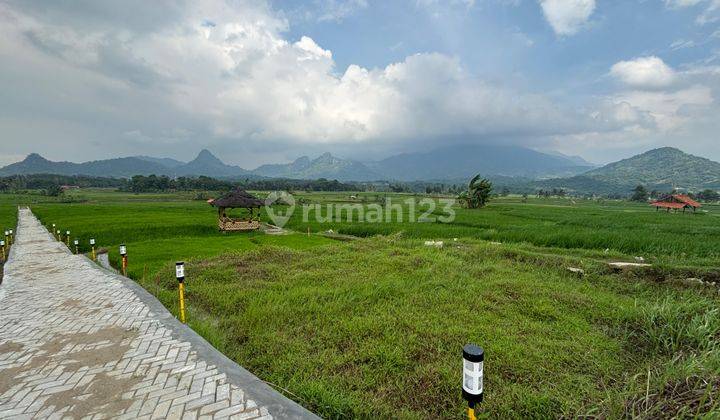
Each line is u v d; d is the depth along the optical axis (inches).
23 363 181.2
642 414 138.1
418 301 304.8
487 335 231.3
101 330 226.2
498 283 357.7
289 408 139.6
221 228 1104.8
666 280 378.3
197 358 185.9
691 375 157.6
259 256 508.1
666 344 216.7
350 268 436.1
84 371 171.8
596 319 271.6
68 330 227.1
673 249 559.2
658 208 2442.2
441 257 496.4
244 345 222.2
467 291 332.8
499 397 167.5
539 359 200.2
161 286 377.4
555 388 173.8
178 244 765.9
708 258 495.2
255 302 298.8
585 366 196.4
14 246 732.0
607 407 148.9
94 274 414.6
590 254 541.0
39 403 145.1
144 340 209.8
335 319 260.2
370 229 1095.6
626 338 233.6
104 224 1119.6
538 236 747.4
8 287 350.6
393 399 166.9
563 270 435.2
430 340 223.5
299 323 256.8
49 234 971.9
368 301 303.3
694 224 1052.5
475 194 2135.8
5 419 134.4
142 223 1145.4
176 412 137.6
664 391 153.9
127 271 489.4
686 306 263.1
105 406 142.5
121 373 169.6
